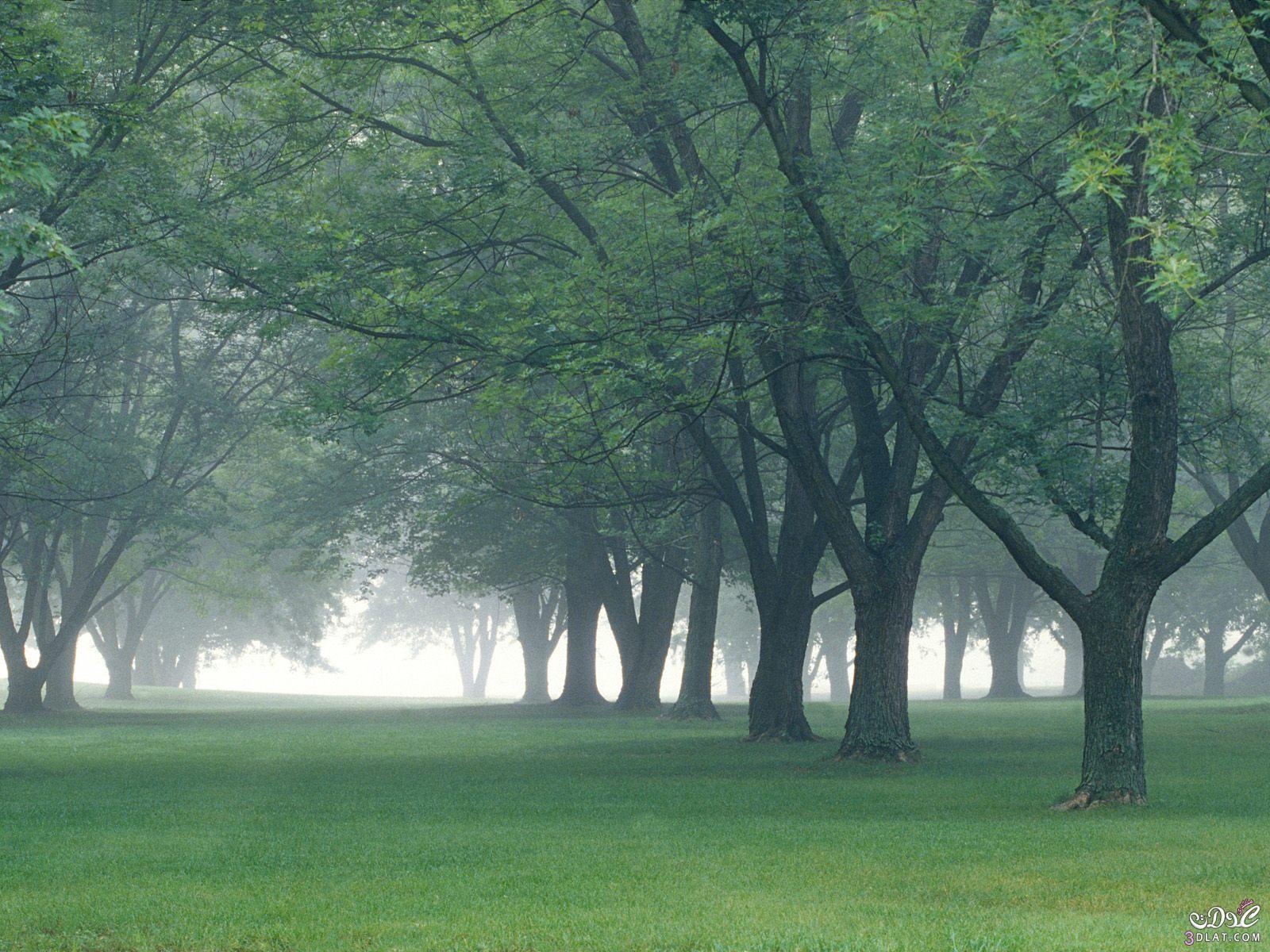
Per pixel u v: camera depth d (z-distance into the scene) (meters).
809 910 9.26
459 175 22.81
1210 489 40.44
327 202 25.61
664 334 20.16
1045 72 14.59
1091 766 16.44
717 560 41.50
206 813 16.02
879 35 20.45
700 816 15.38
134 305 43.94
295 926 8.86
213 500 51.69
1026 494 22.05
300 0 22.81
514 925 8.79
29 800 17.84
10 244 11.02
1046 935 8.13
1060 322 21.48
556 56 24.58
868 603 23.80
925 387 23.09
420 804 16.89
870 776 21.14
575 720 43.97
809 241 19.55
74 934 8.81
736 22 20.50
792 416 23.55
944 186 19.03
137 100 21.50
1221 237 19.28
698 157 24.28
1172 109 14.63
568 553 50.19
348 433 46.81
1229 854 11.69
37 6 20.44
